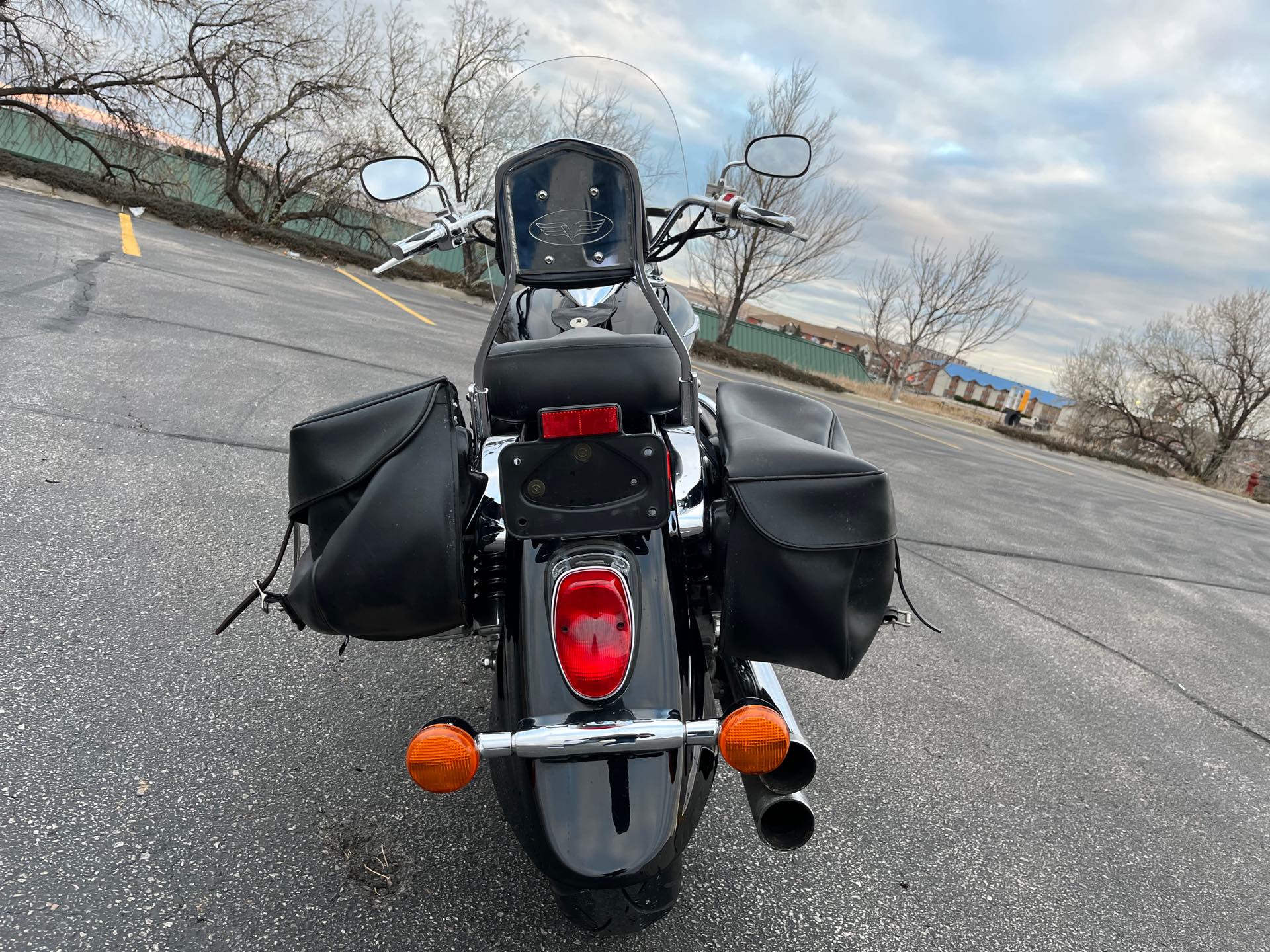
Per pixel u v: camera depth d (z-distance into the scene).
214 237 17.06
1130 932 2.10
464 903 1.85
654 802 1.42
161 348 5.91
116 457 3.94
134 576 2.99
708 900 1.99
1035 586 5.12
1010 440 23.61
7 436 3.88
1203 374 30.02
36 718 2.20
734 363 22.17
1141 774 2.96
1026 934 2.04
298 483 1.66
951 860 2.28
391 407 1.64
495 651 1.90
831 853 2.22
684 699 1.52
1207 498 19.23
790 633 1.59
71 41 18.58
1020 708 3.31
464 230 2.49
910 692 3.28
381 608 1.58
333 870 1.89
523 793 1.46
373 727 2.44
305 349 7.07
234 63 20.44
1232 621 5.26
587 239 1.91
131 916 1.68
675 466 1.93
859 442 10.39
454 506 1.58
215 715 2.37
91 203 16.52
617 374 1.61
